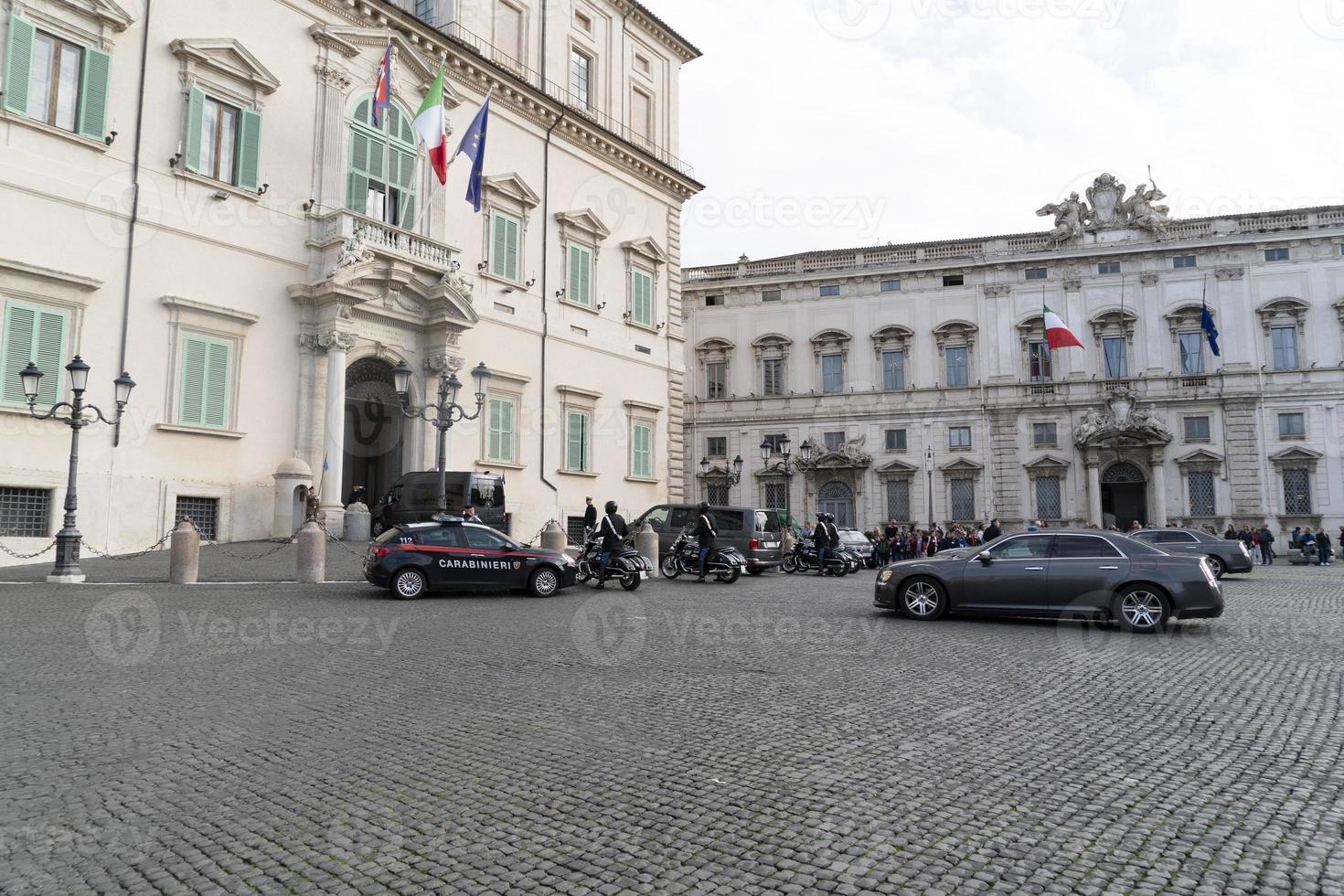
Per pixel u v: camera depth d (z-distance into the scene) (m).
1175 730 6.94
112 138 20.80
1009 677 9.05
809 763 5.98
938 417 50.44
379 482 28.48
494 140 30.64
